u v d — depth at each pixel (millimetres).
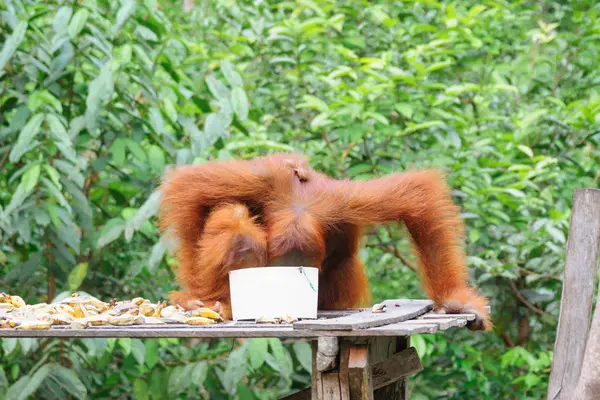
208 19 10570
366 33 9883
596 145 9414
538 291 9109
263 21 9859
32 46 8211
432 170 6164
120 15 7699
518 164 8859
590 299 5520
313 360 4414
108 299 9375
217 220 5543
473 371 9164
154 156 7957
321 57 9797
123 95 8281
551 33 9898
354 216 5852
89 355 8211
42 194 8133
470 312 5680
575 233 5570
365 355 4297
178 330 4492
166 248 7559
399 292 9836
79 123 7785
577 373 5500
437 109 8516
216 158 8375
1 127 8586
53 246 8539
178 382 8281
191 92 8516
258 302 5098
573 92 10094
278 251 5523
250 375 9445
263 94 9648
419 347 8008
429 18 9945
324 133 8836
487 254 8555
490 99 9906
